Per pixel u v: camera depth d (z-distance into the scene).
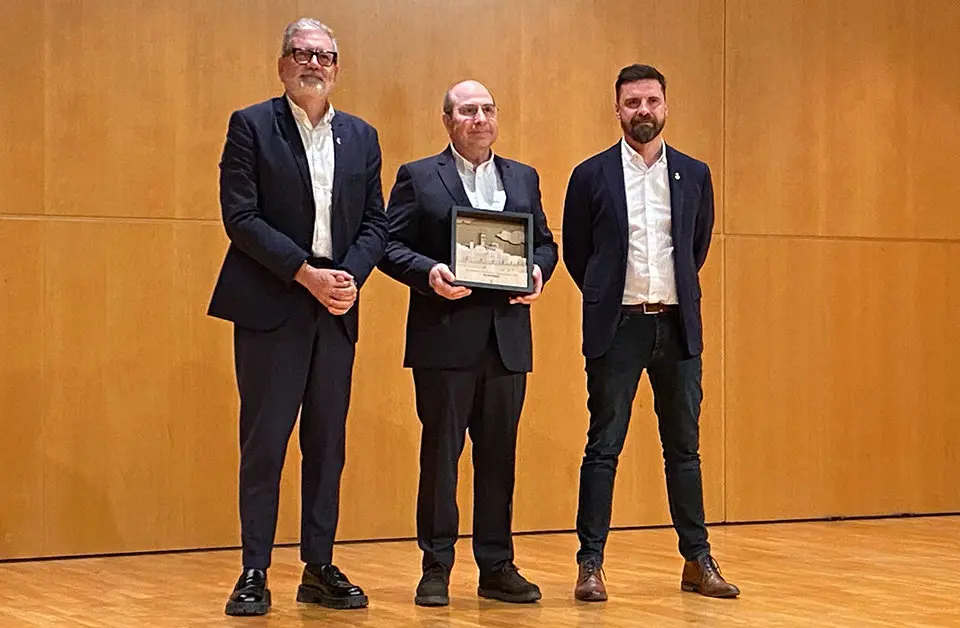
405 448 5.52
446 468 3.98
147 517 5.14
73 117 5.04
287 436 3.92
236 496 5.27
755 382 6.01
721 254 5.96
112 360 5.09
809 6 6.11
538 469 5.70
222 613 3.81
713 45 5.96
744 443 5.99
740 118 6.00
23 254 4.97
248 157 3.90
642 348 4.13
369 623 3.64
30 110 4.98
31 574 4.61
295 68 3.91
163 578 4.51
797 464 6.08
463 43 5.60
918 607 3.85
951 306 6.32
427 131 5.55
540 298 5.71
